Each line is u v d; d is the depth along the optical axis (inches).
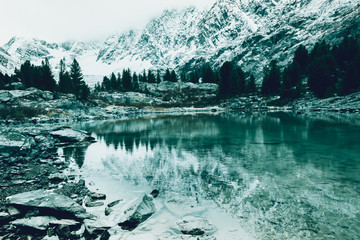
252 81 4987.7
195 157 880.3
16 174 695.7
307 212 424.8
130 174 698.2
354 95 2962.6
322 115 2385.6
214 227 386.3
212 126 1866.4
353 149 923.4
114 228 392.8
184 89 5885.8
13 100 2815.0
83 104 3745.1
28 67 4180.6
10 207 435.8
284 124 1802.4
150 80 6402.6
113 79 5797.2
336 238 343.9
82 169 768.9
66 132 1333.7
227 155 895.7
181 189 565.3
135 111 4308.6
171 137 1387.8
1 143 851.4
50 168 775.7
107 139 1387.8
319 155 842.8
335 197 484.1
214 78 6289.4
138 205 438.9
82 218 423.2
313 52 4357.8
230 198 501.0
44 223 398.0
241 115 2960.1
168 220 419.8
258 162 779.4
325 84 3405.5
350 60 3602.4
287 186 554.9
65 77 4050.2
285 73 4188.0
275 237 352.5
